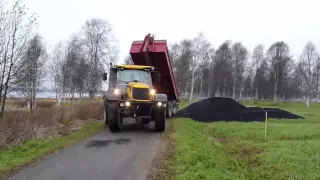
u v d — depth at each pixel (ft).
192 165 25.09
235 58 197.88
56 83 141.08
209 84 193.26
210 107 72.49
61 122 44.52
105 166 24.40
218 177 22.70
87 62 133.49
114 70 46.26
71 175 22.06
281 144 39.19
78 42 134.72
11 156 26.99
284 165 28.94
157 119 40.27
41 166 24.26
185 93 186.70
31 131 34.35
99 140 35.14
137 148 30.91
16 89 48.67
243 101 194.18
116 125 40.22
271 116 71.20
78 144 32.86
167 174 22.36
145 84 42.19
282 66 190.08
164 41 54.29
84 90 139.13
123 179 21.20
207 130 50.80
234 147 37.58
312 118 75.31
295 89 213.25
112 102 40.57
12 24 43.21
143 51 53.11
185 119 60.08
